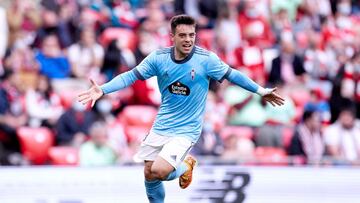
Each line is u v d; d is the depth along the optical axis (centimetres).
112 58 4716
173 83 2639
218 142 4238
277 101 2664
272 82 4981
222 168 3800
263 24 5338
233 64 5050
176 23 2588
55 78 4634
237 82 2645
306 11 5881
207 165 3791
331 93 4891
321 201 3847
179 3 5538
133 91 4547
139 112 4475
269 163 3834
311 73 5228
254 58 5044
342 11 6138
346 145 4431
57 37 4878
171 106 2667
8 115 4169
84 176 3656
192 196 3756
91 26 4794
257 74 4962
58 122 4200
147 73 2652
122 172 3703
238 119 4550
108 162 3997
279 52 5156
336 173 3875
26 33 4884
